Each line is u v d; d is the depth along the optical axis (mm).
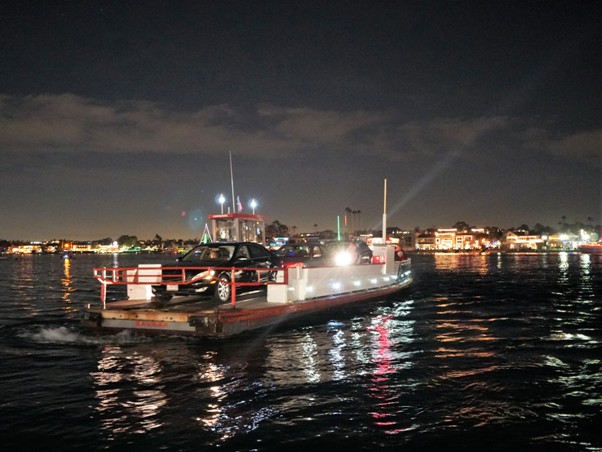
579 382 8633
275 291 14758
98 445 6105
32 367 9891
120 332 13133
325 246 20219
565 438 6293
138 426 6691
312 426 6656
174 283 13414
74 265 95875
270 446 6051
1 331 14117
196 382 8703
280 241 35250
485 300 21875
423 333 13445
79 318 16875
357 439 6250
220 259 14953
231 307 13484
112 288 32438
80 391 8258
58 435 6422
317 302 16141
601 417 6992
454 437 6312
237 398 7797
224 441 6195
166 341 12359
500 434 6406
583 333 13414
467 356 10633
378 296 21359
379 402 7586
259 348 11492
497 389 8227
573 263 74812
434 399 7723
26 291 29750
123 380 8891
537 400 7684
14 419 6992
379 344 11953
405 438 6277
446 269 56469
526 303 20734
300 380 8789
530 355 10711
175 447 6031
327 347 11602
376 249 22719
